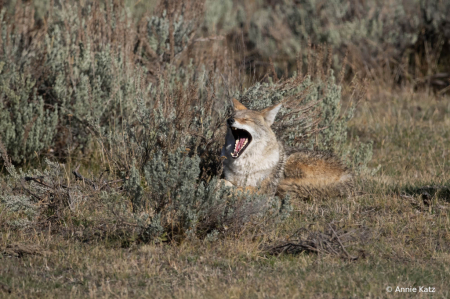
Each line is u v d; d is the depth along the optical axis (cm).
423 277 1491
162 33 3197
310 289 1416
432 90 4231
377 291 1401
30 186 2020
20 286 1427
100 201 1956
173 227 1741
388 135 3388
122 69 2784
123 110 2705
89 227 1803
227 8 4941
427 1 4491
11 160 2508
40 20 3684
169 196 1758
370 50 4359
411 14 4522
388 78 4294
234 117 2002
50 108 2775
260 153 2059
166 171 1816
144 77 2694
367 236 1767
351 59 4294
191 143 2156
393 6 4475
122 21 3109
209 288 1410
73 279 1485
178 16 3322
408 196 2219
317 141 2630
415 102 3950
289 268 1559
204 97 2638
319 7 4659
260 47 4606
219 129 2267
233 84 2700
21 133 2500
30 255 1633
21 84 2616
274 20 4838
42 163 2592
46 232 1819
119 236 1762
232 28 4672
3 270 1511
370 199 2236
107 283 1445
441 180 2459
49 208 1972
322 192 2248
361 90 2922
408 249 1720
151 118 2211
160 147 2127
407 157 3000
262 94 2444
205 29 4356
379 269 1560
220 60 3145
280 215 1825
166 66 3098
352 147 2984
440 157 2970
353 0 4703
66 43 2922
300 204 2206
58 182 1998
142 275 1511
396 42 4406
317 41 4431
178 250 1675
